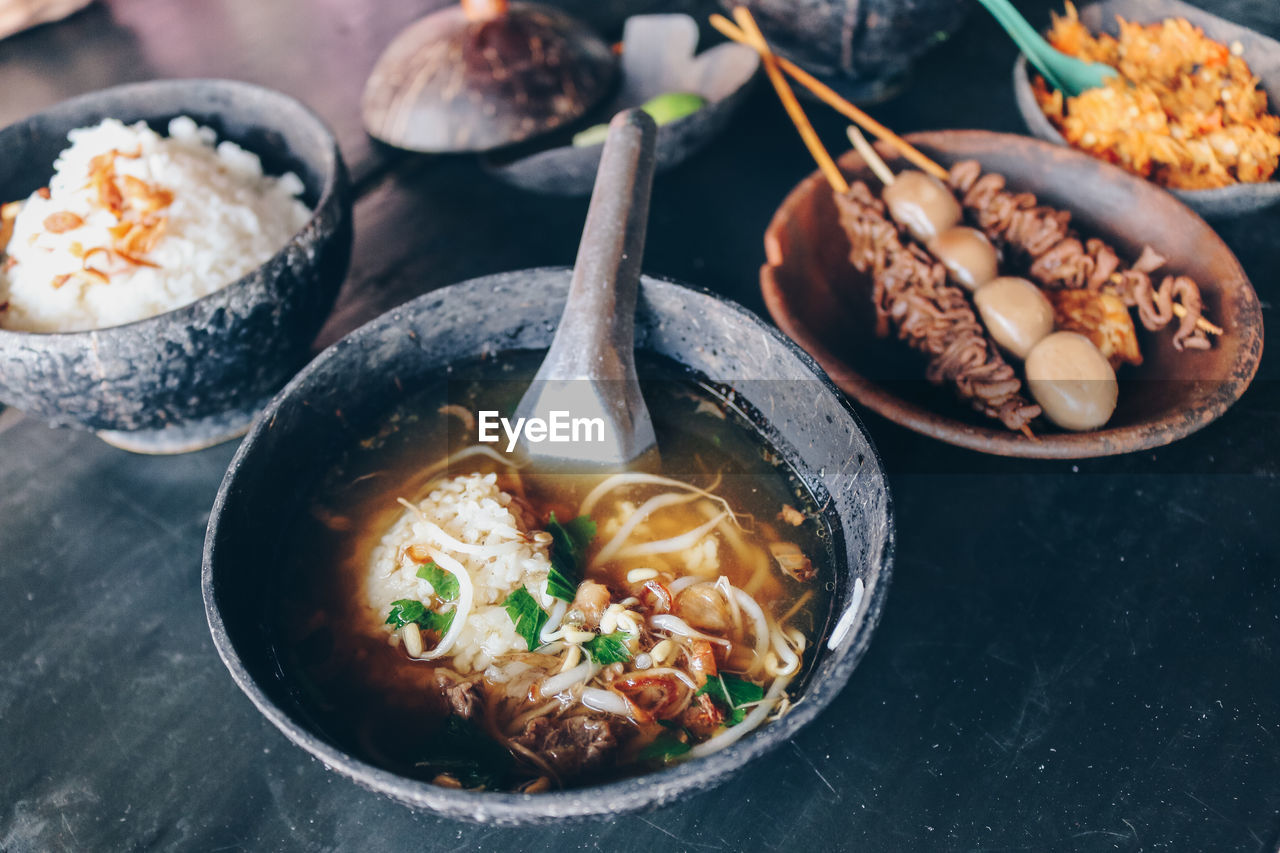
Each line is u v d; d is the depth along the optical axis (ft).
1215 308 1.29
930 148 1.44
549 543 1.17
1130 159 1.46
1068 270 1.36
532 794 0.94
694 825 1.13
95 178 1.28
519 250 1.53
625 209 1.22
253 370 1.26
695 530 1.19
